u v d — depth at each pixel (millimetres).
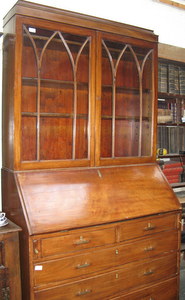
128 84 2506
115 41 2246
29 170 1956
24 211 1766
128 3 2896
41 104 2240
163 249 2246
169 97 2930
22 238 1796
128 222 2055
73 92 2217
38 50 2127
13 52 1901
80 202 1954
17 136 1910
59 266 1802
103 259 1963
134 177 2287
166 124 2877
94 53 2156
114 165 2283
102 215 1959
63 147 2322
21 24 1882
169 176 2941
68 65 2311
